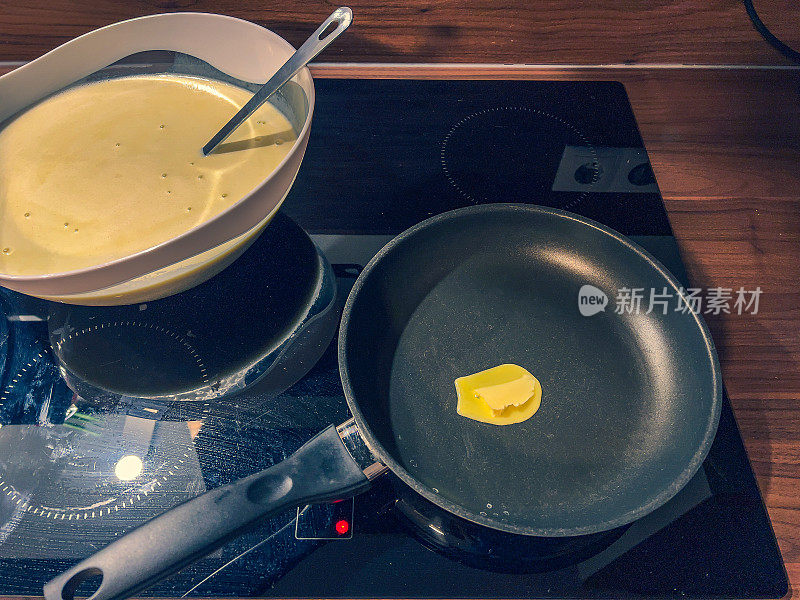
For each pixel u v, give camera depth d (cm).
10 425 44
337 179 58
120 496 42
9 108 51
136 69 54
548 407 46
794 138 62
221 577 39
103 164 49
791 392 48
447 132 62
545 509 42
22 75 50
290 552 40
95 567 34
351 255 53
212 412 45
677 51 68
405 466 43
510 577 40
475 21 68
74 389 45
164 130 52
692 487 43
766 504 43
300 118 50
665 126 63
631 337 49
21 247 45
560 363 48
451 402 46
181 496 42
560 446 44
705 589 40
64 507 41
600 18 69
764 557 41
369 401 46
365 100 64
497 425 45
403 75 66
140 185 48
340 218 55
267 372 46
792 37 68
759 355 50
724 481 43
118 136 51
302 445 43
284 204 56
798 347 50
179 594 39
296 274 50
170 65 54
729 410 47
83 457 43
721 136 62
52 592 33
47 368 46
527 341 49
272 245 52
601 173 59
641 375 48
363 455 38
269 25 67
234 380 46
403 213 56
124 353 46
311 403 45
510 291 52
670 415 46
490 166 59
